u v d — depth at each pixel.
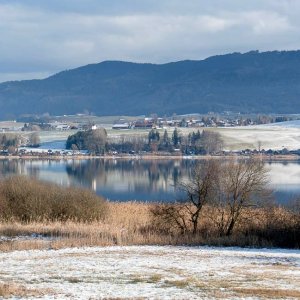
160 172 179.12
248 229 50.97
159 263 36.47
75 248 43.59
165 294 25.83
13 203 62.72
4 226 56.25
